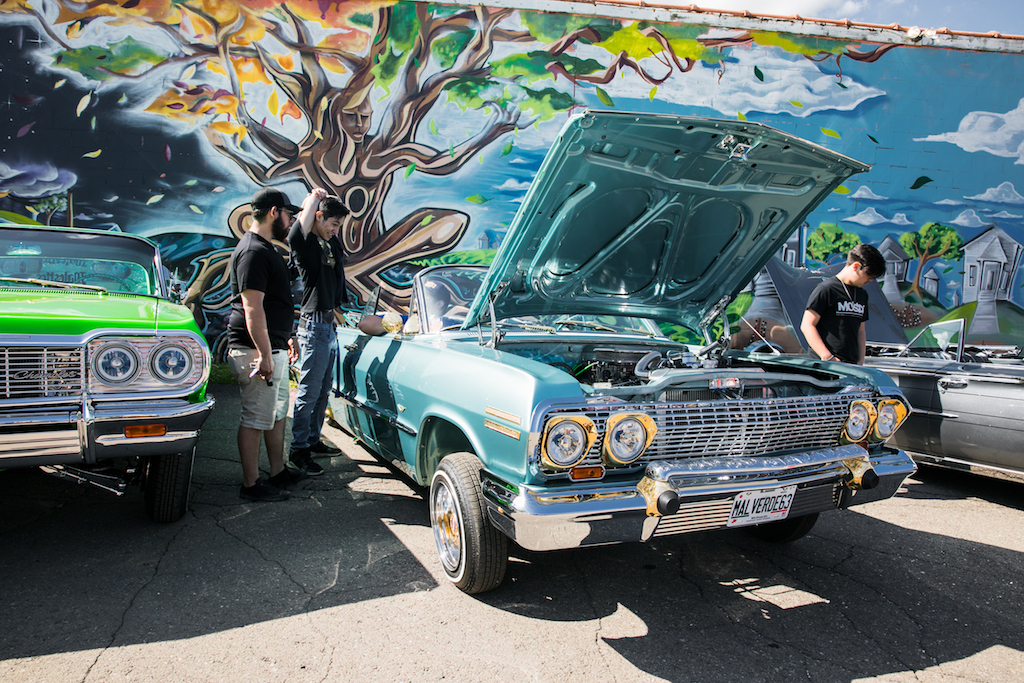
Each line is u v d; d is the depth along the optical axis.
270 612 2.48
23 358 2.62
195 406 2.90
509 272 3.12
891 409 2.86
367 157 7.74
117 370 2.76
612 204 3.03
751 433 2.51
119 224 7.25
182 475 3.15
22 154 7.03
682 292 3.89
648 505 2.22
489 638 2.36
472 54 7.82
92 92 7.13
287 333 3.73
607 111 2.47
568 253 3.27
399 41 7.69
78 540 3.08
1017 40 8.73
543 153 8.04
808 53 8.44
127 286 3.69
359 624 2.42
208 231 7.45
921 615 2.67
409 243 7.89
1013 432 3.89
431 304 3.69
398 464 3.54
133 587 2.63
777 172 3.09
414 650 2.26
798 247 8.68
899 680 2.19
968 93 8.77
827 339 4.22
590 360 3.60
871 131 8.63
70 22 7.05
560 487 2.20
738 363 3.65
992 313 8.95
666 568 3.05
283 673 2.10
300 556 3.00
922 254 8.83
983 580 3.03
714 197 3.17
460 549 2.63
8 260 3.54
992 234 8.90
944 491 4.50
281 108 7.52
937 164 8.78
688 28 8.17
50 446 2.60
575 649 2.31
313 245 4.05
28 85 7.00
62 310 2.82
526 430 2.21
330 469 4.43
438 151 7.87
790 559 3.21
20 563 2.81
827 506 2.60
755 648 2.36
